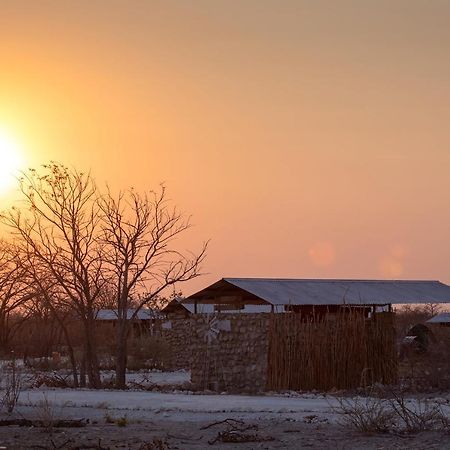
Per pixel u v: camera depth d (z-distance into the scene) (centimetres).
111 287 4406
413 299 4053
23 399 3128
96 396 3312
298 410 2570
